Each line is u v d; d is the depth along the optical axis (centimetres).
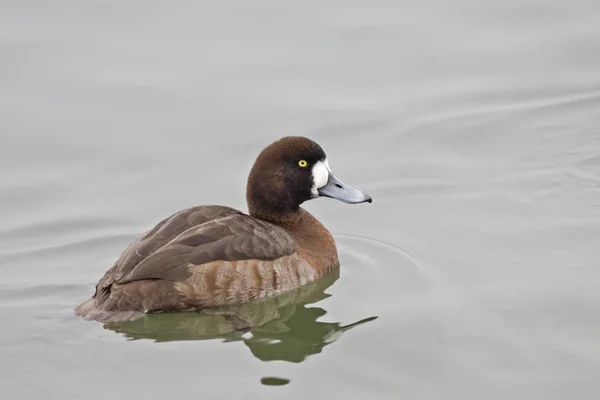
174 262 1107
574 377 994
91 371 1008
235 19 1841
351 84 1700
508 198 1421
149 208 1419
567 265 1224
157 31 1802
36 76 1680
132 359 1030
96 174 1498
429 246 1303
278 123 1603
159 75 1695
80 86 1666
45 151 1541
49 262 1283
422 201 1432
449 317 1114
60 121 1598
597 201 1398
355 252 1305
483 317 1112
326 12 1866
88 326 1080
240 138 1570
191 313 1123
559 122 1627
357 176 1501
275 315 1150
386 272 1241
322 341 1074
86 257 1298
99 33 1786
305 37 1797
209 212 1187
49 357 1031
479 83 1714
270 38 1792
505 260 1248
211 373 1005
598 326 1085
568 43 1791
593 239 1288
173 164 1520
